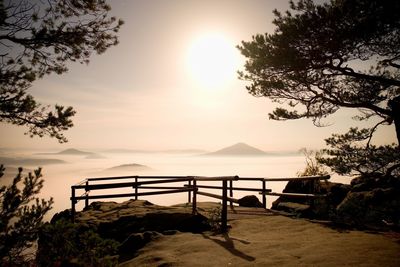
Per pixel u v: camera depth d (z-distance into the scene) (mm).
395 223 7695
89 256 3994
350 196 9508
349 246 5805
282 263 5051
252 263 5188
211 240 6926
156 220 8984
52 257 3787
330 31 8180
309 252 5562
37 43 6441
